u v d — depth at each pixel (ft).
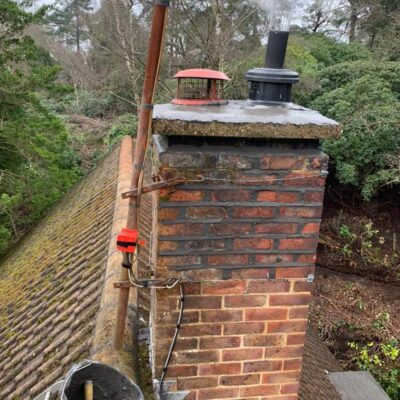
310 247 6.76
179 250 6.44
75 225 19.51
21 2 35.55
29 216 37.24
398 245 42.75
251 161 6.21
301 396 10.98
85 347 9.02
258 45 41.63
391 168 41.16
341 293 37.83
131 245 6.37
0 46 35.42
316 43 56.03
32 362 10.40
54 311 12.39
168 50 39.96
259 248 6.63
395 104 41.68
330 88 48.65
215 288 6.72
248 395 7.41
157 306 6.70
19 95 34.99
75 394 5.65
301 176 6.39
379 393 15.12
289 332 7.17
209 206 6.31
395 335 32.50
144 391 7.35
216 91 7.04
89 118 66.13
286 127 5.97
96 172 30.30
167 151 6.01
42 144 37.32
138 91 50.34
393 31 49.52
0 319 14.51
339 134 6.10
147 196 18.13
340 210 46.70
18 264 20.76
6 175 36.04
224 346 7.06
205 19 38.93
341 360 31.14
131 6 42.16
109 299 9.87
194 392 7.21
